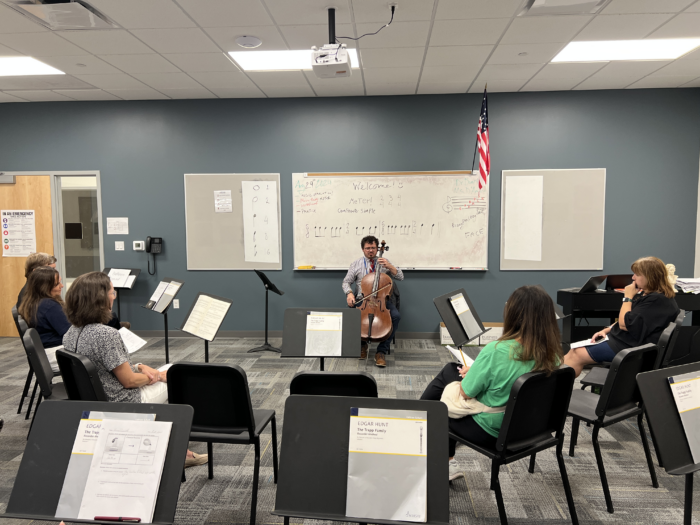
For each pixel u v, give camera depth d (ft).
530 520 6.25
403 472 3.99
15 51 11.87
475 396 5.83
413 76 14.02
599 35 11.06
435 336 16.51
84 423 4.16
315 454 4.13
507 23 10.38
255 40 11.27
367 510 3.95
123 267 17.06
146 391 7.09
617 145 15.62
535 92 15.70
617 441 8.64
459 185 16.03
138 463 3.99
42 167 16.85
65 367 6.40
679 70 13.53
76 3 9.29
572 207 15.84
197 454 8.04
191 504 6.62
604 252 15.94
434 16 10.04
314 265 16.60
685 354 12.46
